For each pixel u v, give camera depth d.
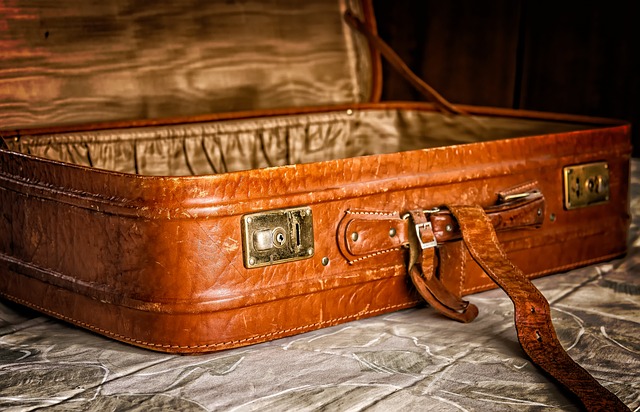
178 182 1.05
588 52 2.30
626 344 1.13
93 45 1.63
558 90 2.37
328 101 1.96
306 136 1.90
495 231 1.33
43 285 1.23
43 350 1.13
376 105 1.98
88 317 1.17
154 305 1.08
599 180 1.48
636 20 2.21
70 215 1.16
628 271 1.48
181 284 1.07
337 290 1.19
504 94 2.43
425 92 1.90
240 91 1.83
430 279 1.25
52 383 1.01
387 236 1.23
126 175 1.07
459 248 1.30
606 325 1.21
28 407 0.94
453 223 1.28
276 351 1.11
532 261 1.41
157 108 1.72
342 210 1.18
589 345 1.13
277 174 1.11
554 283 1.41
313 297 1.17
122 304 1.11
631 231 1.71
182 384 1.00
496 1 2.38
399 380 1.01
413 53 2.55
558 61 2.35
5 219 1.28
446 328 1.20
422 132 1.94
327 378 1.02
